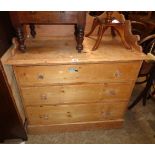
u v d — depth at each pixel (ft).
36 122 5.51
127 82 4.89
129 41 5.02
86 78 4.55
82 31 4.15
